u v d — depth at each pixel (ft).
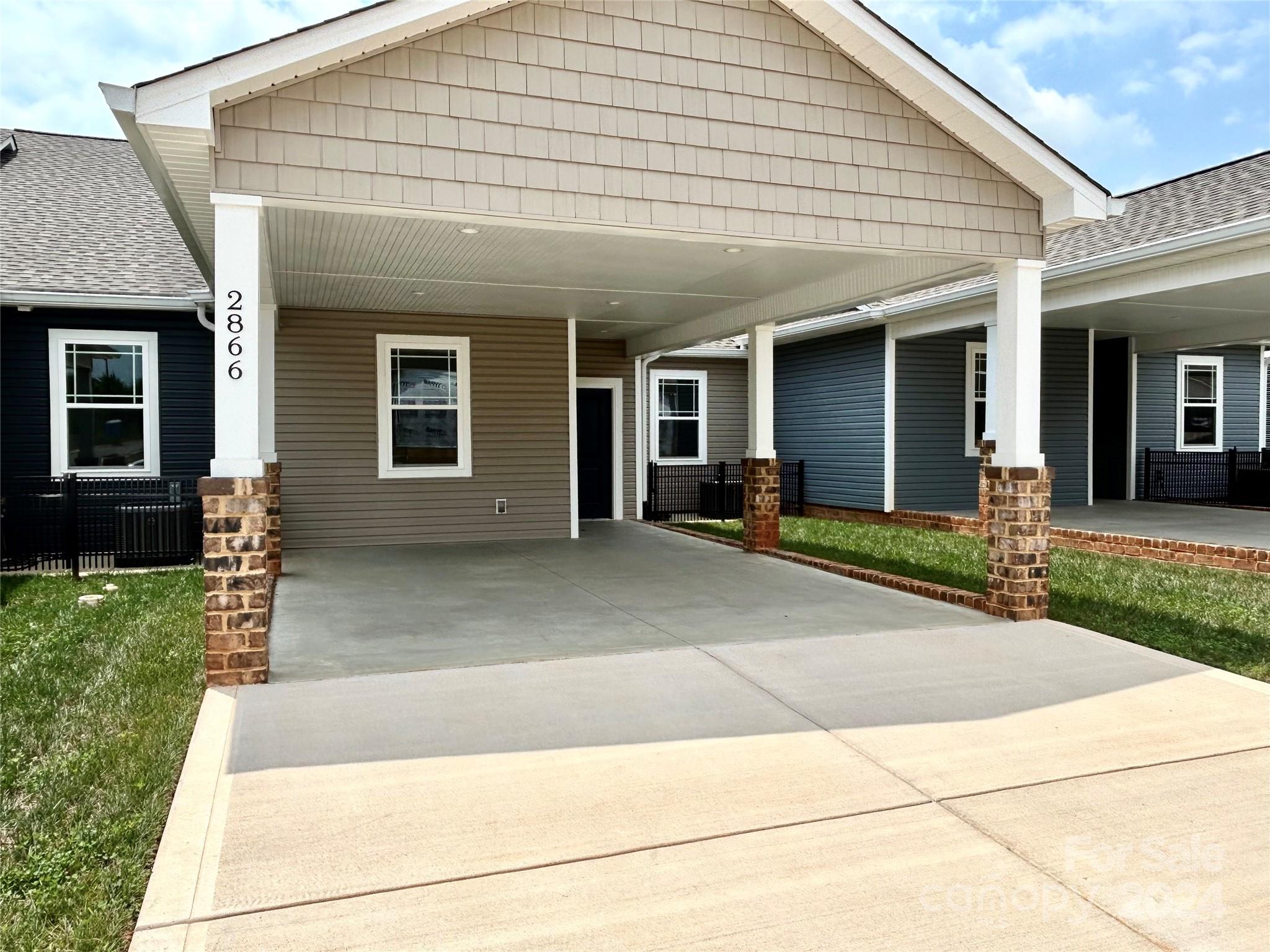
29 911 9.84
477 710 15.88
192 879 10.28
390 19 17.22
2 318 36.45
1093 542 37.86
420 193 18.07
